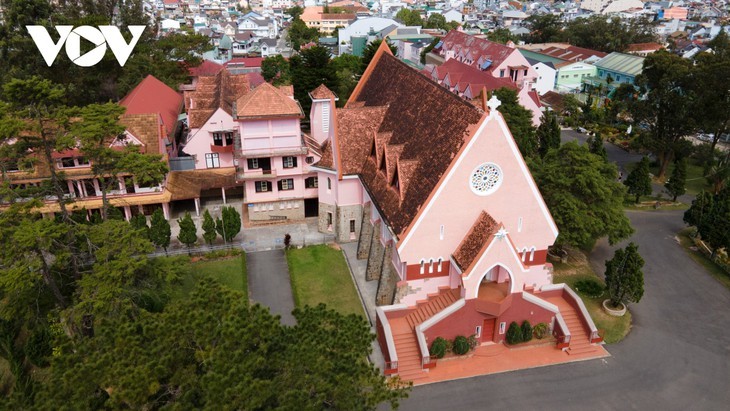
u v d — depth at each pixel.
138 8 105.06
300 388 23.67
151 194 60.78
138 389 21.53
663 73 78.94
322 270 53.97
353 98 70.00
